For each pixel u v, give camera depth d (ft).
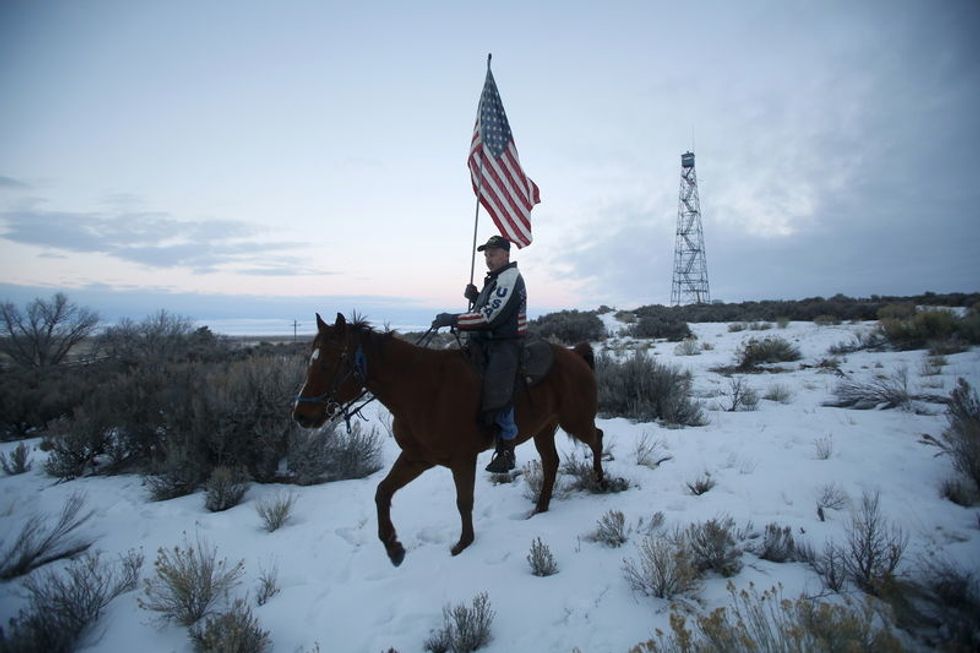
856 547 13.03
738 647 9.00
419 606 12.44
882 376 35.50
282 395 23.36
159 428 25.59
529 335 17.60
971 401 21.54
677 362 51.39
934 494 16.87
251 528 17.70
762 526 15.19
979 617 9.59
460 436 14.39
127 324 84.79
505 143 19.95
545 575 13.47
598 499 18.51
